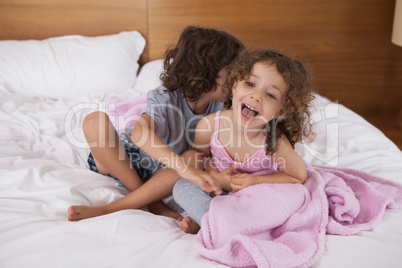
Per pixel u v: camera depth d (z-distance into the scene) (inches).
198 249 34.5
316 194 41.0
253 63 42.0
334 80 96.5
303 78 43.4
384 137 63.7
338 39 93.6
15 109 67.5
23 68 78.5
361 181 46.0
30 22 89.3
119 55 83.7
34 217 39.3
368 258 34.4
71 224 37.0
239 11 90.9
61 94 79.2
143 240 36.2
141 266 32.7
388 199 41.8
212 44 47.9
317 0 90.7
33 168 45.9
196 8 90.3
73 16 89.4
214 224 36.4
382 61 95.5
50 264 33.3
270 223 37.5
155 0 89.3
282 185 41.1
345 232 38.8
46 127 61.2
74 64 80.4
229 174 45.4
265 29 92.3
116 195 45.2
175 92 49.6
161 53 92.7
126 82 81.9
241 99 41.9
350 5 91.3
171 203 47.8
